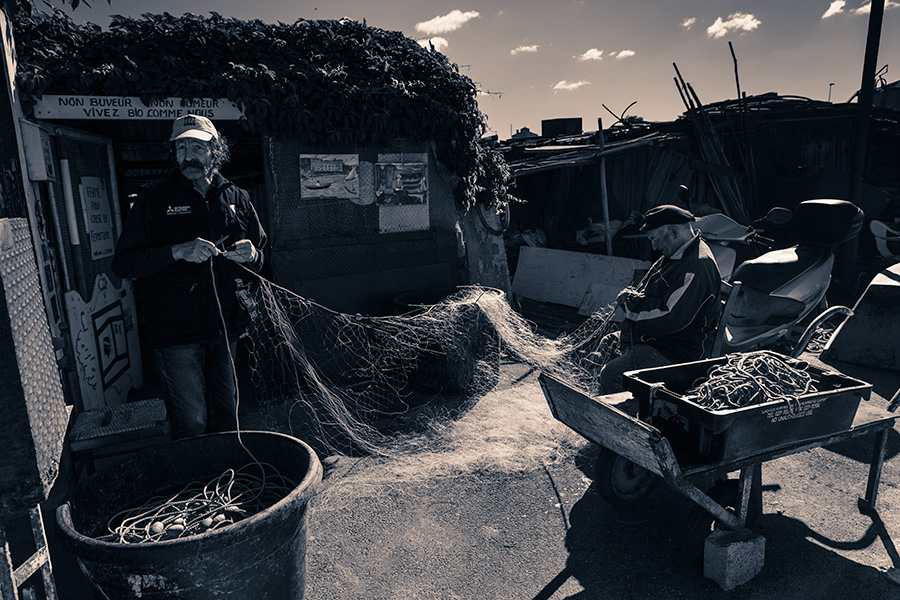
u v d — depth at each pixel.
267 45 5.54
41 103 4.49
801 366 3.30
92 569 1.95
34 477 1.49
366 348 5.53
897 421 4.74
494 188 7.62
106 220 5.32
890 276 6.07
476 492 3.71
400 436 4.56
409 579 2.92
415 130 6.03
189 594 1.94
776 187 11.82
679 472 2.61
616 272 8.34
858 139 9.56
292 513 2.09
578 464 4.04
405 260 6.42
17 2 4.07
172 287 3.05
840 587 2.80
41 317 1.75
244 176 9.23
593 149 10.70
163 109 4.86
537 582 2.89
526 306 8.73
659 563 3.03
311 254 5.80
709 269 3.98
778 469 3.96
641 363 4.15
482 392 5.47
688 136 11.66
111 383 5.06
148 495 2.55
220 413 3.47
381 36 6.54
